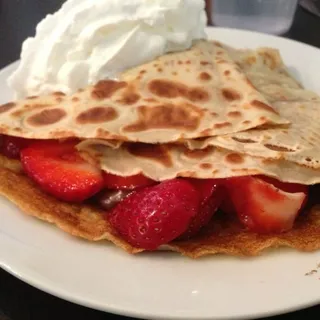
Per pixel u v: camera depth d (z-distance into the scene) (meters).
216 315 0.17
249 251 0.19
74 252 0.19
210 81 0.23
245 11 0.37
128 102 0.22
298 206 0.20
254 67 0.27
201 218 0.20
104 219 0.21
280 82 0.27
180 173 0.20
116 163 0.21
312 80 0.30
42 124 0.21
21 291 0.20
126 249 0.19
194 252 0.19
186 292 0.18
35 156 0.22
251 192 0.20
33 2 0.42
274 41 0.32
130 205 0.20
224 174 0.20
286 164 0.20
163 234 0.19
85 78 0.24
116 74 0.24
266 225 0.20
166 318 0.17
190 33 0.26
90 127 0.21
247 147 0.20
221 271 0.19
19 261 0.18
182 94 0.23
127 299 0.17
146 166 0.21
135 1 0.25
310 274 0.18
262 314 0.17
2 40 0.37
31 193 0.21
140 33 0.24
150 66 0.24
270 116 0.21
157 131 0.21
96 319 0.19
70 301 0.18
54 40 0.24
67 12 0.25
